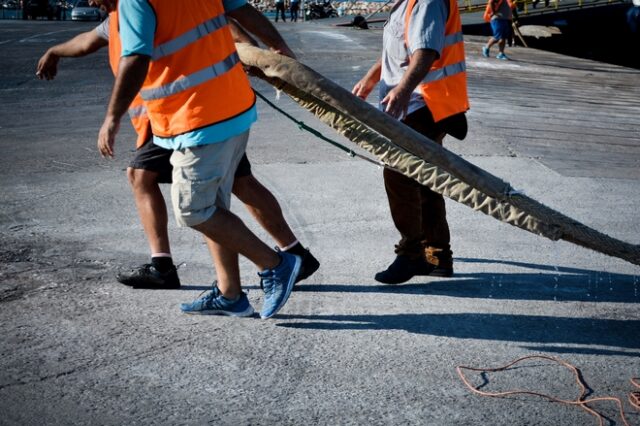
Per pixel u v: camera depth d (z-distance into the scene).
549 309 4.53
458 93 4.75
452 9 4.68
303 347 3.92
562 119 12.11
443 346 3.97
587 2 41.75
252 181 4.51
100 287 4.73
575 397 3.46
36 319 4.21
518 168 8.45
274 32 4.16
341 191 7.14
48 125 10.39
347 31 32.03
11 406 3.28
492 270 5.20
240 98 3.92
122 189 7.12
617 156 9.47
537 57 23.42
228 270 4.18
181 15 3.73
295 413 3.26
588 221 6.45
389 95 4.44
